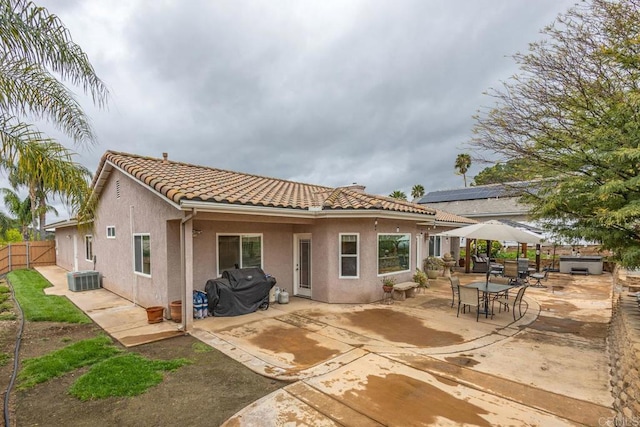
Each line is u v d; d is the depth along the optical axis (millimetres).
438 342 7461
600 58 6047
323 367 6055
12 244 22984
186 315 8328
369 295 11469
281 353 6781
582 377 5656
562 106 6715
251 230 11422
